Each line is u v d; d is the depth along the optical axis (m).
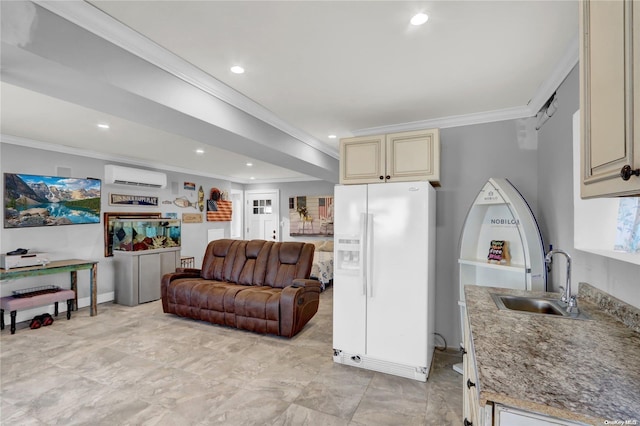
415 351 2.49
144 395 2.30
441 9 1.51
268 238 8.36
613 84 0.82
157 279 5.18
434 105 2.76
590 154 0.95
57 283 4.42
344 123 3.27
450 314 3.07
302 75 2.21
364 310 2.68
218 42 1.81
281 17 1.58
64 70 1.51
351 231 2.71
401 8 1.51
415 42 1.80
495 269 2.73
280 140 3.28
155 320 4.07
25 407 2.15
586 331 1.26
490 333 1.24
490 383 0.86
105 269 4.98
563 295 1.72
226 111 2.51
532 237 2.30
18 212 4.00
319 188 7.80
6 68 1.49
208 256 4.64
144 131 3.65
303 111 2.92
